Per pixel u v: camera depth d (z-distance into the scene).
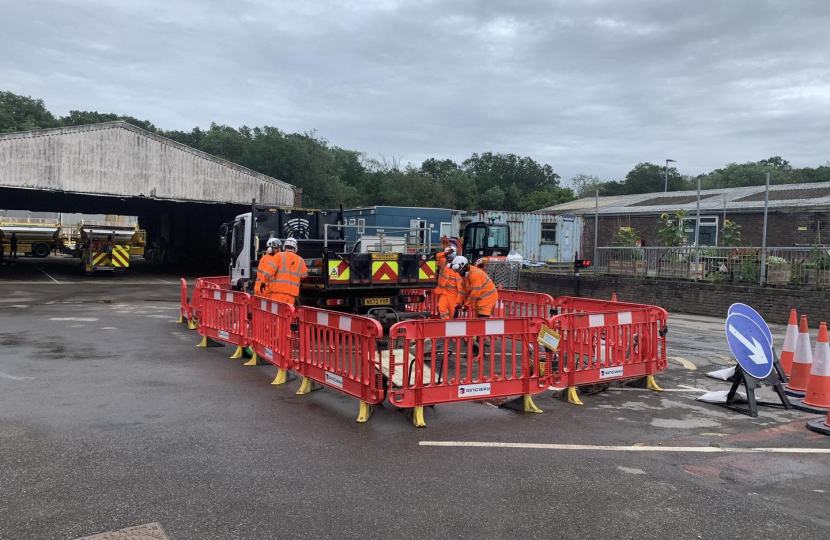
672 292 17.25
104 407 6.30
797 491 4.37
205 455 4.93
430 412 6.38
